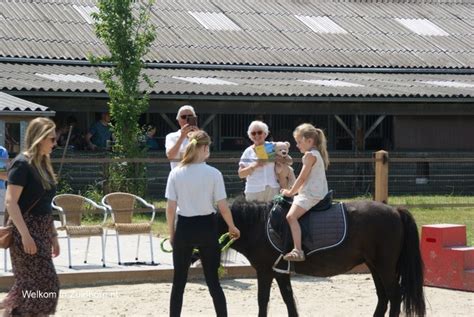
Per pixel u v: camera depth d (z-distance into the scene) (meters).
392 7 36.78
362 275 13.51
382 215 9.69
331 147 28.36
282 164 11.56
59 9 30.16
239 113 25.27
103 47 27.72
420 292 9.63
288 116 27.92
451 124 28.66
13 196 7.91
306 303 11.39
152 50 28.47
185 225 9.01
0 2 29.88
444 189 27.44
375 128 28.70
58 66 26.28
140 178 19.69
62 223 13.15
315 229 9.62
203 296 11.61
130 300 11.30
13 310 7.95
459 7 37.81
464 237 12.94
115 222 13.66
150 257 13.95
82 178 22.12
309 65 29.70
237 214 9.80
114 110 21.09
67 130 24.66
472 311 11.04
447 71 31.22
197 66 28.08
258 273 9.84
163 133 26.67
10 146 19.95
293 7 35.03
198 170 9.04
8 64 25.80
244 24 32.38
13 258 8.05
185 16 32.00
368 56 31.34
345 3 36.31
